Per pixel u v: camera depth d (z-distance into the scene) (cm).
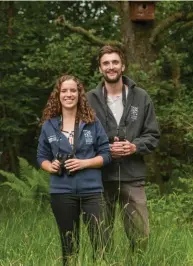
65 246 586
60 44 1338
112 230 603
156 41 1268
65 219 585
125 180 643
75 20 1761
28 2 1616
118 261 577
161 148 1267
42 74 1469
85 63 1315
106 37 1670
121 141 629
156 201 1030
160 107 1203
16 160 1552
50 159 609
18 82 1423
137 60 1254
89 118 589
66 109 591
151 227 762
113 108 643
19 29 1469
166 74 1332
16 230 816
